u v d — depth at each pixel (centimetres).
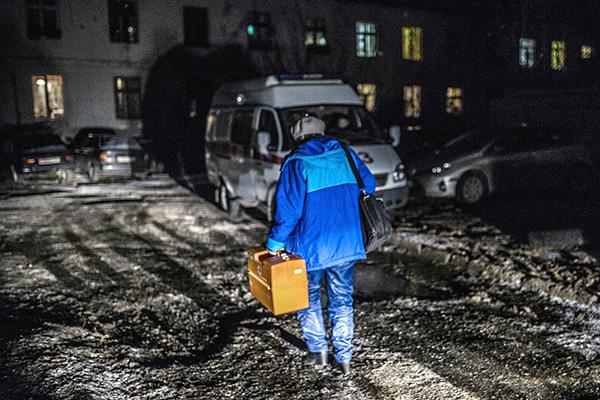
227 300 601
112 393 386
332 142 413
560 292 588
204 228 992
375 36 3036
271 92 944
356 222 401
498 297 593
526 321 522
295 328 516
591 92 1705
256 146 937
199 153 2631
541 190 1298
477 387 397
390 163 895
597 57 3106
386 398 382
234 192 1071
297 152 396
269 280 388
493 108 2045
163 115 2583
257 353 460
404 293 617
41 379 397
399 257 775
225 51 2672
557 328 503
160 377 414
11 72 2273
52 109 2388
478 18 3291
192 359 451
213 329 519
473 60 3341
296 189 384
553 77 3331
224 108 1148
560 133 1248
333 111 984
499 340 479
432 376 415
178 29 2558
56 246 852
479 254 732
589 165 1237
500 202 1164
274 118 912
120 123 2503
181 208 1215
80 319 538
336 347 416
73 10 2350
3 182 1664
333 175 397
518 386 398
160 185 1623
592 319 522
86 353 451
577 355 446
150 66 2523
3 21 2238
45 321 523
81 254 802
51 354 442
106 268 727
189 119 2634
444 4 3219
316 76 981
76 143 1994
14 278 676
